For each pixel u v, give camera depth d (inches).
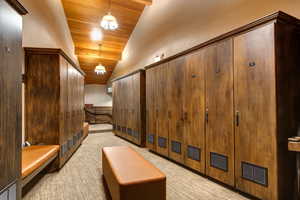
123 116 275.3
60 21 223.9
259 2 112.0
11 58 65.3
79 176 126.5
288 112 86.8
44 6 156.3
